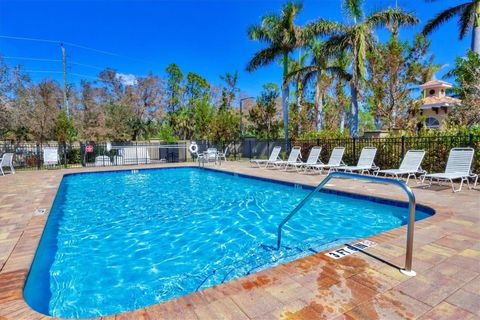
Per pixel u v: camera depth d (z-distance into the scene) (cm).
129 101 2944
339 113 1938
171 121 3072
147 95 3098
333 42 1319
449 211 454
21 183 868
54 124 1780
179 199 752
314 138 1292
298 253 379
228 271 335
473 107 1105
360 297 213
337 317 189
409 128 1184
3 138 1850
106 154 1616
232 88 3023
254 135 2342
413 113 1302
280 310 199
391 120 1238
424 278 239
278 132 2138
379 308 199
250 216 579
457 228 371
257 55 1631
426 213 498
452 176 632
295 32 1501
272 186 902
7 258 300
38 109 1900
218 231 487
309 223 524
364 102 1505
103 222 547
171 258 380
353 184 769
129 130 2484
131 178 1145
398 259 278
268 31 1572
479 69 1159
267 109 2041
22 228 406
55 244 436
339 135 1252
